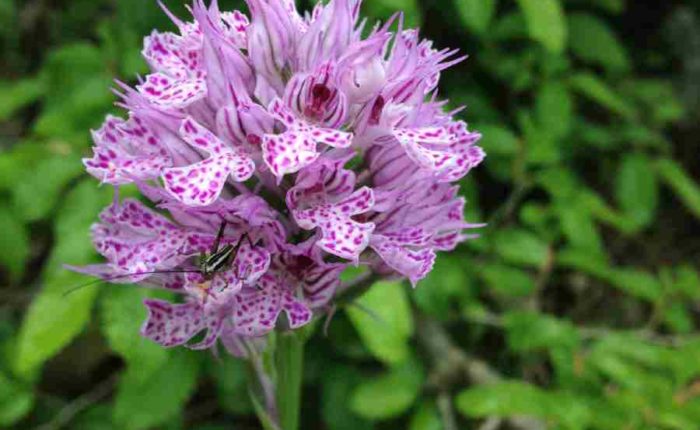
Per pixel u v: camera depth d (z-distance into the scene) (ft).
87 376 0.56
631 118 0.66
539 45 0.58
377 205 0.27
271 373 0.32
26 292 0.60
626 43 0.78
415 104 0.27
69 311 0.39
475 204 0.54
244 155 0.26
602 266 0.55
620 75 0.69
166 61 0.28
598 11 0.75
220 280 0.26
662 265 0.73
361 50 0.26
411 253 0.27
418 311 0.54
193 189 0.24
